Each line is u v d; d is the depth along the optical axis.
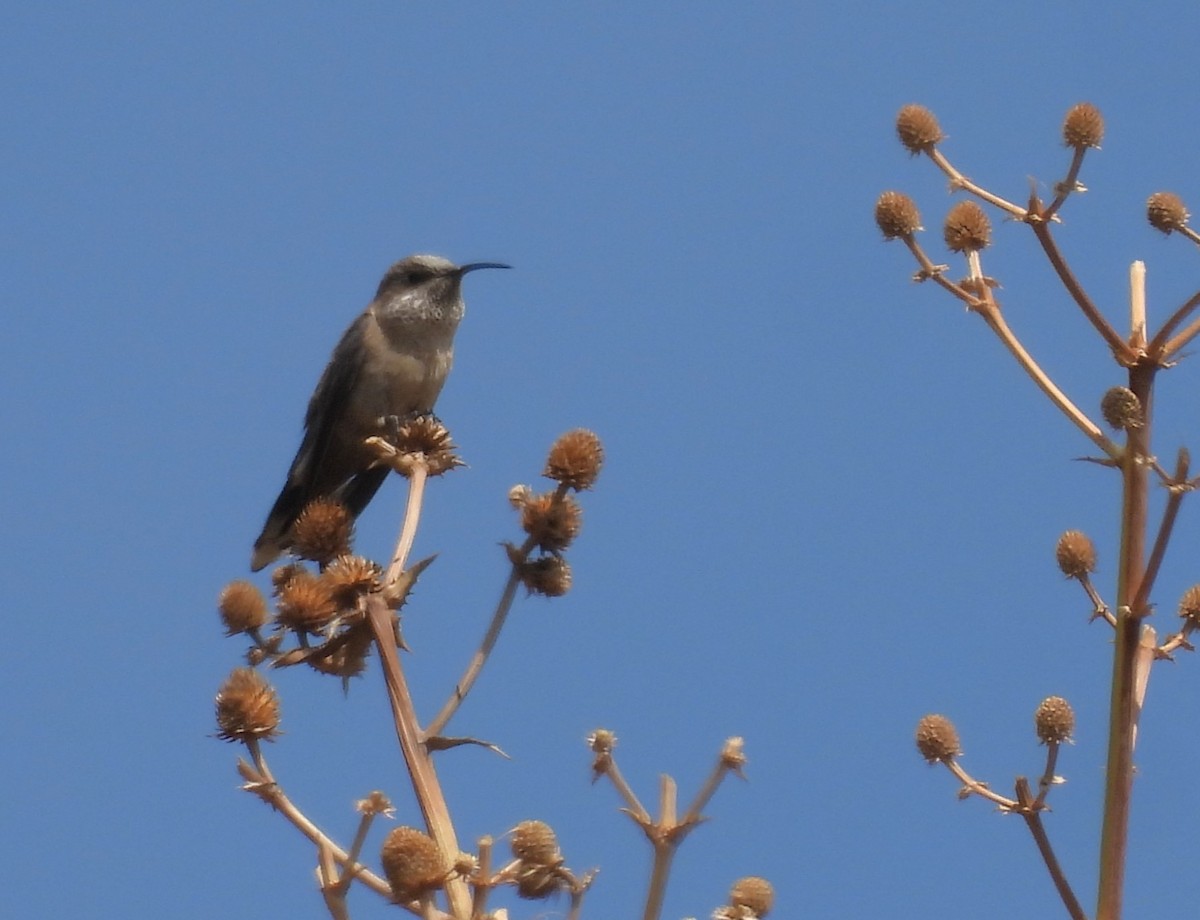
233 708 7.07
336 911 6.53
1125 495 8.46
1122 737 8.05
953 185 9.48
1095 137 9.09
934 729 8.24
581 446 8.12
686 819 7.03
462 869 6.39
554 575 7.91
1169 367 8.59
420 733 7.13
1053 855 7.82
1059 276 8.92
